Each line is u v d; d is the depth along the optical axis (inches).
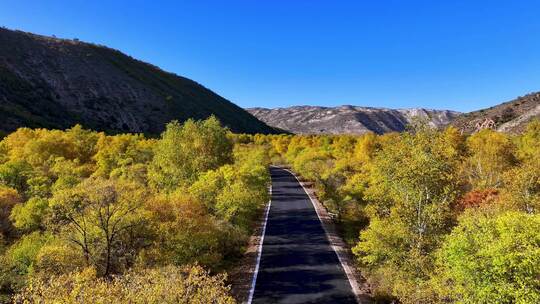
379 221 836.6
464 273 509.0
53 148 2394.2
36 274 824.3
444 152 799.1
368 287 850.1
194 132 1840.6
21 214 1222.9
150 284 530.6
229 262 1017.5
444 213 800.3
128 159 2084.2
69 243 887.7
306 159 2623.0
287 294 810.2
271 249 1119.6
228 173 1382.9
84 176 2032.5
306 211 1635.1
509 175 1070.4
